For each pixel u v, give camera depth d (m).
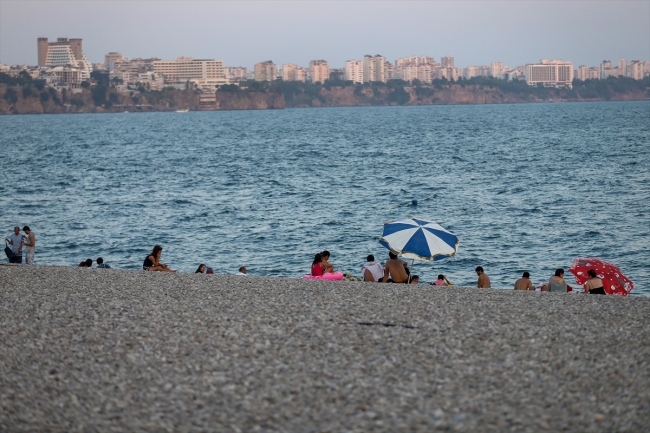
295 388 12.89
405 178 85.25
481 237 49.12
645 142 131.25
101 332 17.02
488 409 11.71
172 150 143.00
